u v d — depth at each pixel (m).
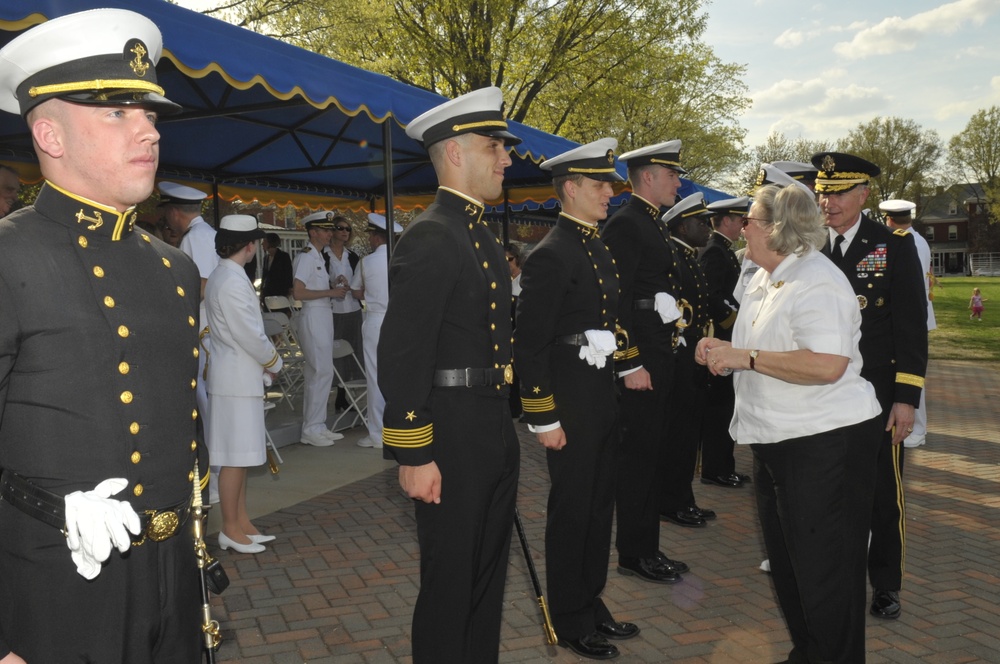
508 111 18.80
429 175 10.48
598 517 3.55
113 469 1.81
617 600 4.14
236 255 4.66
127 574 1.83
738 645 3.63
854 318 2.85
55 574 1.75
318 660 3.45
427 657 2.73
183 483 1.97
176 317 1.98
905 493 6.16
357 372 8.99
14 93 1.85
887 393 3.83
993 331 22.52
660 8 18.41
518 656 3.52
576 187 3.56
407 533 5.12
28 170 7.85
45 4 3.22
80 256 1.81
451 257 2.65
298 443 7.83
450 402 2.71
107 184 1.83
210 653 2.07
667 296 4.27
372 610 3.96
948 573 4.51
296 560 4.64
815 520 2.89
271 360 4.69
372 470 6.73
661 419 4.35
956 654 3.54
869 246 3.83
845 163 3.76
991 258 88.44
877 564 3.99
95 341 1.79
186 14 3.94
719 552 4.88
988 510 5.71
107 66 1.79
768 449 2.98
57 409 1.76
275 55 4.49
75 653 1.77
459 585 2.71
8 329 1.69
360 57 16.83
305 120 7.16
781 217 2.87
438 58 17.20
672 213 5.82
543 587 4.26
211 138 7.88
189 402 2.01
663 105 23.08
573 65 18.42
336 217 8.70
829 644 2.92
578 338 3.49
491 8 17.19
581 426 3.46
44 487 1.76
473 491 2.71
